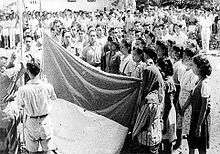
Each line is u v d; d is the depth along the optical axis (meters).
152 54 7.93
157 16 28.41
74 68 9.60
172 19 26.14
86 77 9.48
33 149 6.96
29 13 25.98
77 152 7.92
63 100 9.50
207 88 7.29
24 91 6.80
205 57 7.39
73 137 8.40
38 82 6.92
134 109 8.91
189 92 8.77
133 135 7.92
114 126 8.89
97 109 9.31
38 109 6.83
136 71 9.27
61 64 9.73
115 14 29.88
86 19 28.27
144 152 7.80
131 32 16.00
